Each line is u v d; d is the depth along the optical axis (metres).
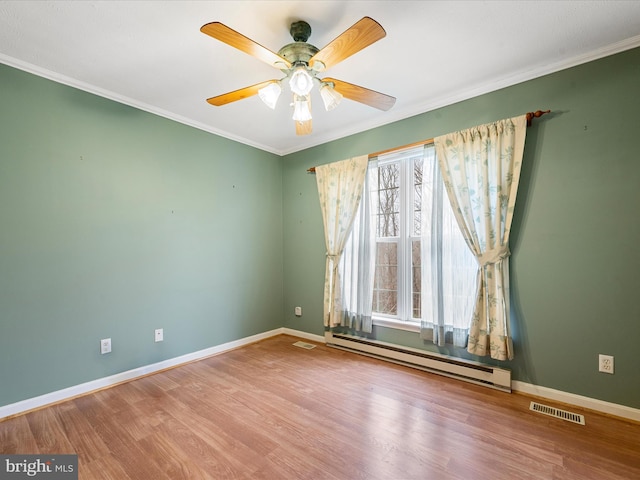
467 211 2.49
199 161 3.22
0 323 2.05
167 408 2.16
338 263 3.38
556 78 2.21
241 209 3.63
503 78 2.40
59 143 2.32
